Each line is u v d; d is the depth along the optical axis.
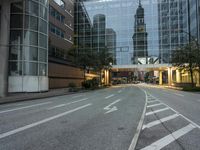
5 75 22.78
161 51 58.00
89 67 48.75
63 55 48.47
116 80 104.25
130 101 17.94
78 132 7.23
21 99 19.19
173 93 29.53
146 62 58.78
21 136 6.76
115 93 29.47
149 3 59.53
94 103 16.47
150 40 58.88
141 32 59.50
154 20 58.91
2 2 22.95
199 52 36.91
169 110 12.47
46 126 8.20
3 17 23.02
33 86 26.98
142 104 15.66
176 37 57.12
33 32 27.72
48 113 11.48
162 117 10.06
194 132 7.17
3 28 23.00
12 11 26.84
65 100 19.33
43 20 29.59
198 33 48.78
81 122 8.94
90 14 63.47
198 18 48.94
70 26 54.66
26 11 27.23
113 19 61.78
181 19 57.06
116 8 61.75
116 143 5.93
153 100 18.88
